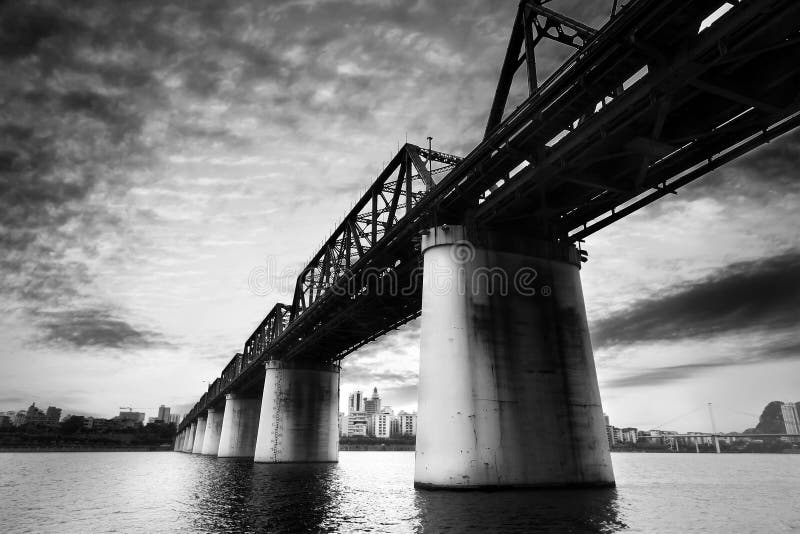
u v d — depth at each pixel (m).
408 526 16.88
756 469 82.75
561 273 28.17
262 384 80.75
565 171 22.98
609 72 18.70
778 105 17.92
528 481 23.75
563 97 20.48
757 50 15.16
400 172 34.47
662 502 24.72
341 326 49.34
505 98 24.19
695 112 20.28
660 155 20.69
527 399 24.95
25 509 26.89
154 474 56.75
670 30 16.70
